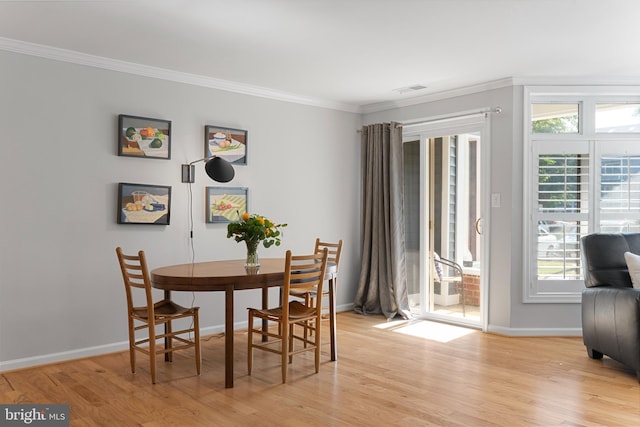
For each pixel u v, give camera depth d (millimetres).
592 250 4020
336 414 2867
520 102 4684
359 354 4090
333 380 3447
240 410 2928
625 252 3965
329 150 5727
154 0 2969
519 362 3871
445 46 3791
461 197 5195
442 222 5352
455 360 3918
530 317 4715
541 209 4723
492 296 4836
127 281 3578
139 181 4309
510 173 4695
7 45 3641
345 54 3988
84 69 4012
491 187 4836
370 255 5785
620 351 3553
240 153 4926
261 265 3963
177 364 3822
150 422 2764
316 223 5609
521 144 4684
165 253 4465
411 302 5625
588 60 4156
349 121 5938
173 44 3760
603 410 2926
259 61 4176
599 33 3516
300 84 4949
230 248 4906
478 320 5043
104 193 4121
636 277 3730
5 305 3664
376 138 5703
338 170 5820
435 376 3531
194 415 2857
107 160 4133
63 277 3920
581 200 4727
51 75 3857
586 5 3031
